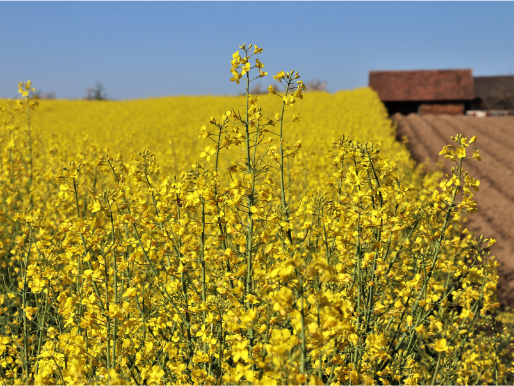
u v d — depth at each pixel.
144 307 4.25
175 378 3.64
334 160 4.30
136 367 3.78
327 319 2.27
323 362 3.10
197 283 3.77
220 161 12.05
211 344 3.38
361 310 3.80
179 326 3.96
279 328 3.40
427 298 3.93
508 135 24.39
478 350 5.32
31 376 3.86
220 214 3.78
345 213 3.95
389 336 4.62
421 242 4.37
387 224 4.03
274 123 3.90
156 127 24.81
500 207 12.50
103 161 4.78
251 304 3.31
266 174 3.91
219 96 47.75
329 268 2.25
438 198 3.99
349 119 22.08
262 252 3.74
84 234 3.65
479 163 17.67
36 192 7.71
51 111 39.69
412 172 12.90
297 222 5.55
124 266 3.79
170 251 4.01
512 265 9.16
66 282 4.07
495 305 4.65
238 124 3.91
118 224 3.99
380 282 3.86
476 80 60.28
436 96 53.75
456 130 26.48
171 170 11.23
